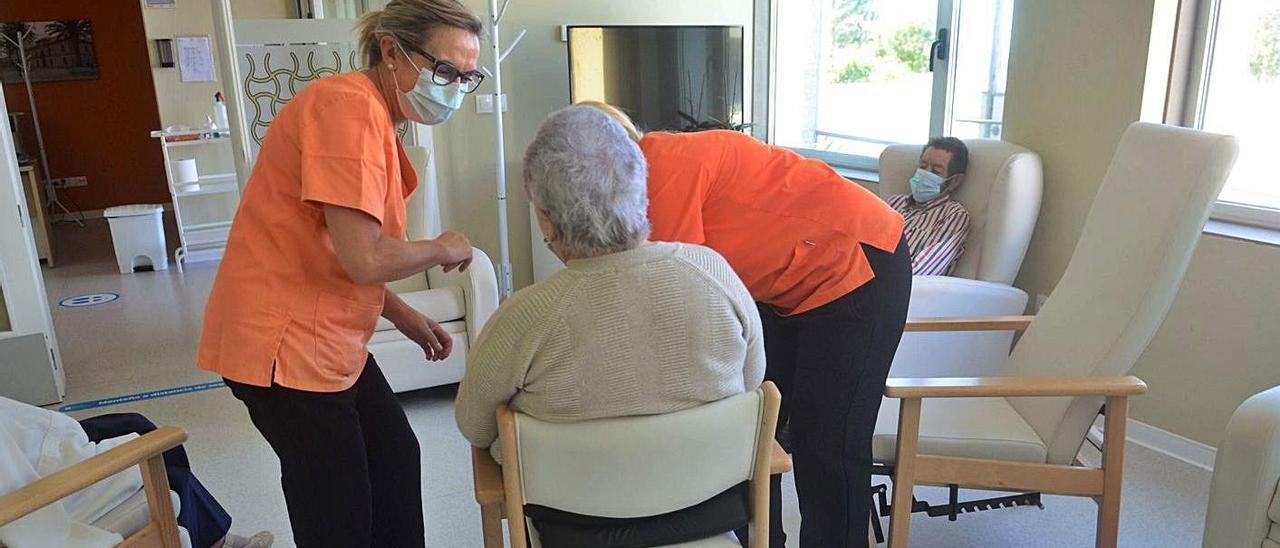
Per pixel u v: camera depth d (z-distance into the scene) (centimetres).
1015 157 269
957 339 222
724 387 119
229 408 308
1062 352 191
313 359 138
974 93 347
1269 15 236
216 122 573
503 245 387
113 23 679
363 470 150
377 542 172
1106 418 169
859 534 176
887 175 320
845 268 158
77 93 681
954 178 284
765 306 182
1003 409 197
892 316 162
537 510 124
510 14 409
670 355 113
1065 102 269
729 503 128
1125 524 215
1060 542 210
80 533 143
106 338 398
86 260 563
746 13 462
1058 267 281
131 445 143
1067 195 273
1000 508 227
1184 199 169
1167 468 244
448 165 415
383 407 165
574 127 112
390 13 134
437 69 136
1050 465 175
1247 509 157
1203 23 246
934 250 273
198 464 263
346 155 126
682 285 112
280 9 566
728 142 155
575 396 113
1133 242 181
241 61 358
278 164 133
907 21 376
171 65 572
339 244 128
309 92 132
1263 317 226
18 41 652
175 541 154
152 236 529
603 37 402
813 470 170
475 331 294
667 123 425
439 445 272
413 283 323
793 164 159
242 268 136
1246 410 158
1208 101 254
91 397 323
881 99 399
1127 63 249
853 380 163
